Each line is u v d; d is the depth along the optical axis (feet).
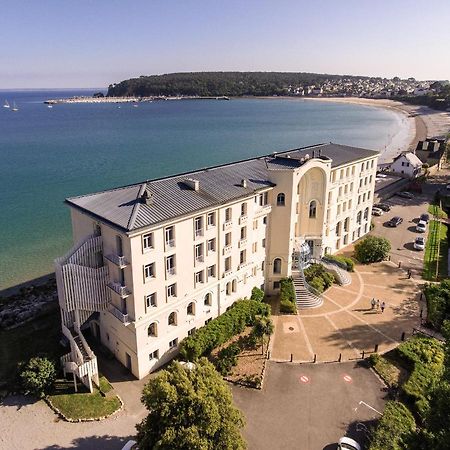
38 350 157.89
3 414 130.00
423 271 225.15
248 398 135.64
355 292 202.69
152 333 147.02
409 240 268.00
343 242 254.47
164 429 97.30
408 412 124.67
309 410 130.93
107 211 138.92
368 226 279.28
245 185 173.06
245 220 173.47
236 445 98.17
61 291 133.90
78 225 153.07
